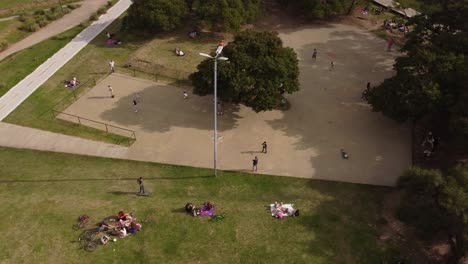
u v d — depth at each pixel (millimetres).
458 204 33438
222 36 77250
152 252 36000
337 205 43688
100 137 54531
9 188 44000
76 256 35031
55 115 58438
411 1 81000
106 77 66562
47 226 37812
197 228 38875
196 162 50594
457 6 59938
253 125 56438
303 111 58781
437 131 53750
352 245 38062
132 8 76812
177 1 75625
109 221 38531
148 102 61031
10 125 56375
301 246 37531
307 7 78875
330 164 50031
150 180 47062
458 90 47969
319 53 72125
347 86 63719
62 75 67375
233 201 43812
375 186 46812
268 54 53969
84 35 80062
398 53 71688
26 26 83688
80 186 44844
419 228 35938
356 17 83312
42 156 50969
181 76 66188
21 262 34188
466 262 36688
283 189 46406
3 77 67000
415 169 37688
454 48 52406
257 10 78062
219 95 53938
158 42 74938
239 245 37250
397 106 50375
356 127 55688
